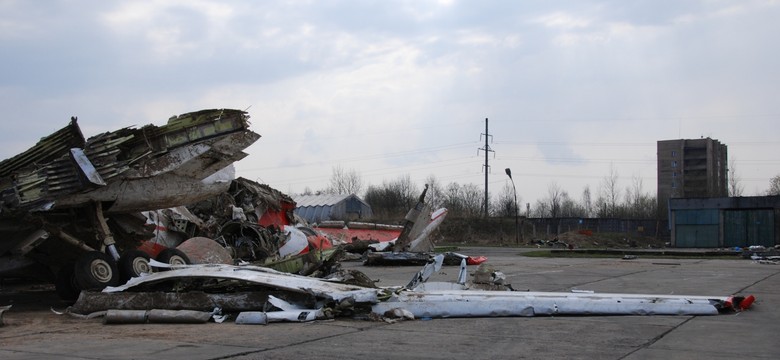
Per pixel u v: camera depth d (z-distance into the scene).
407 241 26.30
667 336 7.27
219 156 12.74
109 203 11.91
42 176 10.70
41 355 6.33
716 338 7.12
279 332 7.66
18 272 12.46
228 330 7.87
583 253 32.88
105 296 9.34
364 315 8.73
